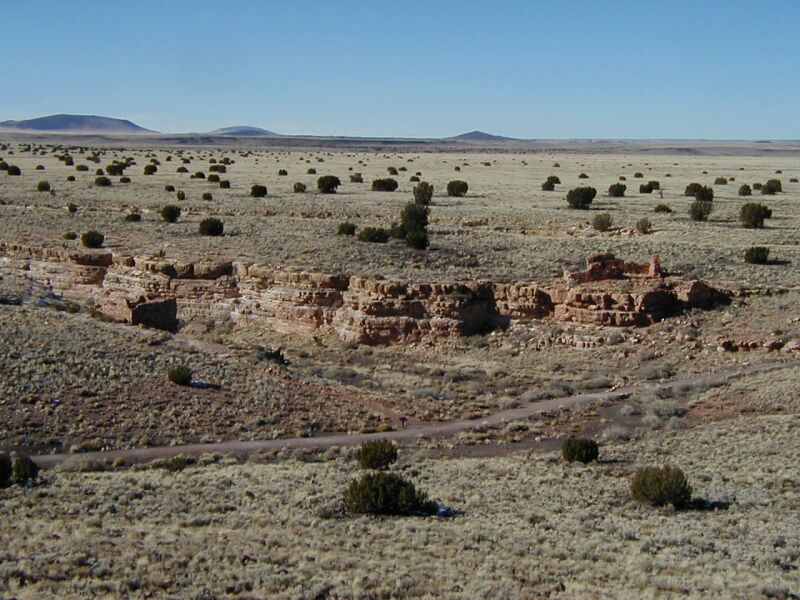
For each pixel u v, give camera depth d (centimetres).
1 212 8881
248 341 6059
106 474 3275
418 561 2216
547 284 6256
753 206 8606
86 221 8456
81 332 5116
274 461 3662
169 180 12719
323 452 3841
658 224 8688
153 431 3947
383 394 4825
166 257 6925
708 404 4638
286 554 2228
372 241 7538
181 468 3447
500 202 10444
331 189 11306
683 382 5031
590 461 3644
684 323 5812
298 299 6244
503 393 4994
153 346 5041
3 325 5084
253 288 6450
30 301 6419
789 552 2345
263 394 4488
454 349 5850
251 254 6988
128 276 6762
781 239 7844
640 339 5725
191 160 19588
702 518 2756
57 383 4272
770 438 3878
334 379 5069
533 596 1925
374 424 4319
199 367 4747
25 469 3072
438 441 4081
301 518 2644
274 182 12775
